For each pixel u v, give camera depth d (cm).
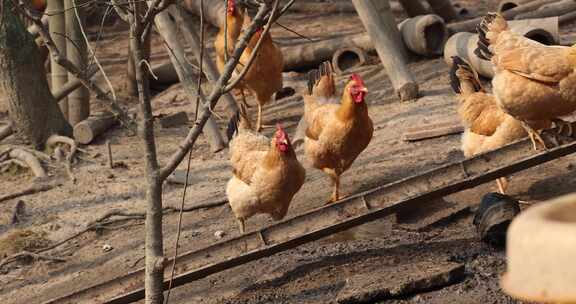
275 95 1625
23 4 649
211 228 1085
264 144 1000
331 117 1018
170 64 1862
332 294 846
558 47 889
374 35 1493
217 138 1377
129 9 651
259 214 1099
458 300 785
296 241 860
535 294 233
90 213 1209
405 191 901
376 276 840
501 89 898
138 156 1413
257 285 893
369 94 1527
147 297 714
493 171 882
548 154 882
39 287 1015
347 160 1045
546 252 232
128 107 1748
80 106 1598
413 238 948
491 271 838
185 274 844
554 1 1925
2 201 1302
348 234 992
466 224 969
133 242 1094
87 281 1003
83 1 1473
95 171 1363
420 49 1647
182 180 1255
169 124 1555
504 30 919
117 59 2138
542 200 985
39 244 1136
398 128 1321
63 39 1533
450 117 1312
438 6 1930
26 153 1430
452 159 1160
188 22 1473
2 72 1473
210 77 1424
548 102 872
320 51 1750
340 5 2347
